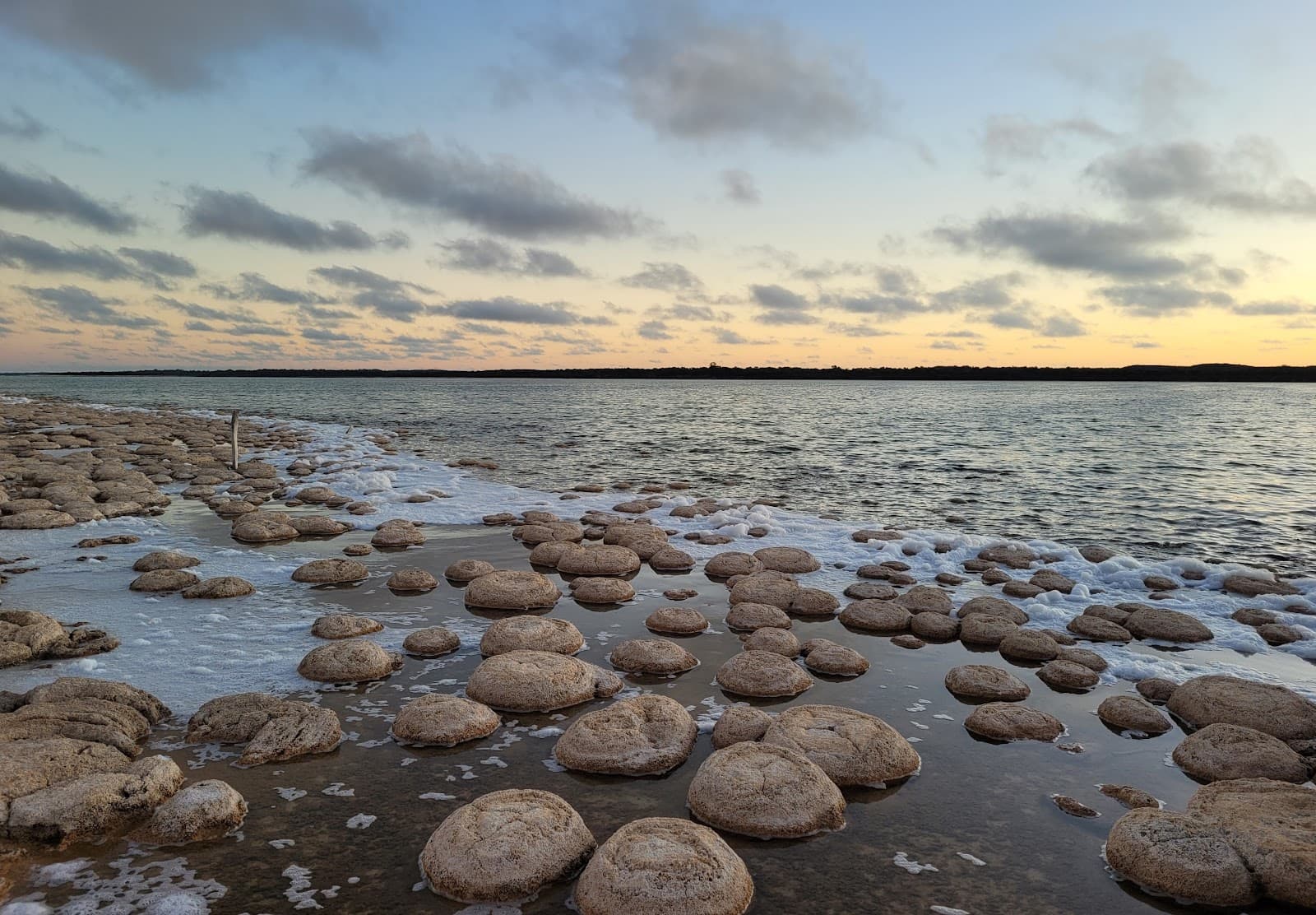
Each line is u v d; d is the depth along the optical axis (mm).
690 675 7871
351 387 134500
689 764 6039
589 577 11406
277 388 118000
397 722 6402
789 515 16719
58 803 4898
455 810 5133
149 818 5035
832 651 8164
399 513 16250
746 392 122562
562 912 4348
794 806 5207
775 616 9367
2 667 7512
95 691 6555
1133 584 11820
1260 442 35656
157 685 7273
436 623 9305
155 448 25484
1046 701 7453
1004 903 4500
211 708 6426
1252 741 6168
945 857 4930
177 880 4516
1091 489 21938
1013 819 5387
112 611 9445
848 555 13289
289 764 5922
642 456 29250
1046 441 36000
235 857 4750
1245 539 15766
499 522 15383
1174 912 4469
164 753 6023
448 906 4359
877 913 4387
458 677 7660
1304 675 8227
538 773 5852
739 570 11711
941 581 11750
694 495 20484
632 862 4438
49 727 5852
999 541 14047
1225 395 105312
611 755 5898
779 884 4633
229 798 5156
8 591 10156
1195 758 6094
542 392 114625
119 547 12680
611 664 8062
